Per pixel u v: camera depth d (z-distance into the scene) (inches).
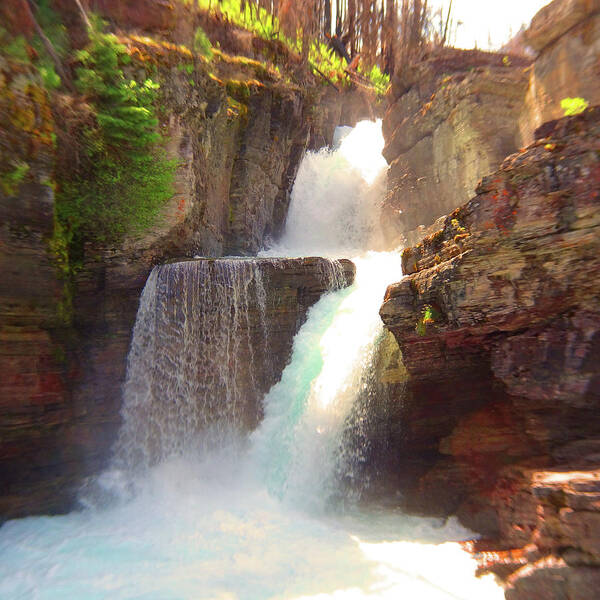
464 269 271.7
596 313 242.7
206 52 601.6
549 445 261.7
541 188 251.0
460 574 230.4
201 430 424.2
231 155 655.1
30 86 357.4
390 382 346.3
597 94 420.8
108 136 444.5
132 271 439.8
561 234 244.7
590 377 242.8
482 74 589.9
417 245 330.6
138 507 361.1
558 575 186.2
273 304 448.1
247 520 321.1
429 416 330.6
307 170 978.7
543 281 251.8
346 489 350.0
